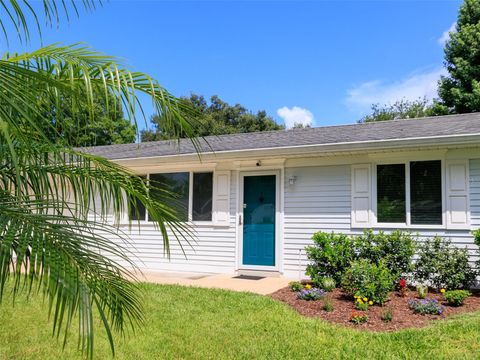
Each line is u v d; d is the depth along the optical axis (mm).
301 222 8766
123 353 4301
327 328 4961
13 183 2512
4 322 5340
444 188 7551
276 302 6203
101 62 2439
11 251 1883
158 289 7098
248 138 10883
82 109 2461
